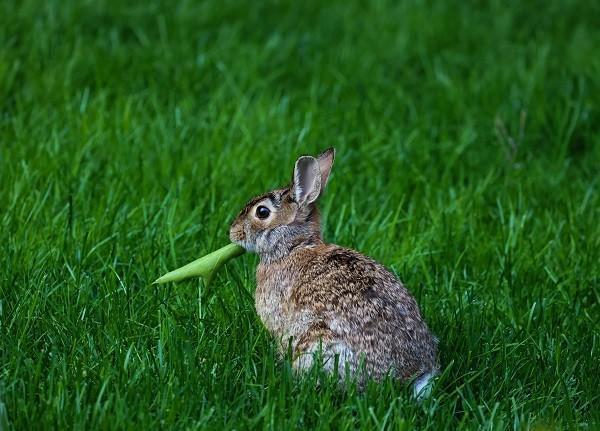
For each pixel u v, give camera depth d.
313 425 8.02
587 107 15.04
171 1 17.89
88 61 15.34
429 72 16.14
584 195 13.00
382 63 16.50
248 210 9.27
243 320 9.30
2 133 13.26
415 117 14.78
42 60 15.40
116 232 10.76
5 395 7.96
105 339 8.94
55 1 16.98
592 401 8.65
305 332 8.62
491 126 14.67
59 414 7.74
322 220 9.45
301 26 17.66
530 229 11.94
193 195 11.94
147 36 16.75
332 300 8.56
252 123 13.93
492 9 18.86
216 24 17.34
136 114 14.09
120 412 7.69
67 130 13.32
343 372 8.34
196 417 8.02
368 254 10.98
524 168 13.68
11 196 11.41
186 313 9.48
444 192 12.77
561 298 10.54
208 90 15.27
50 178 11.73
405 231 11.65
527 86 15.48
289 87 15.64
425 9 18.58
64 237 10.45
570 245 11.61
